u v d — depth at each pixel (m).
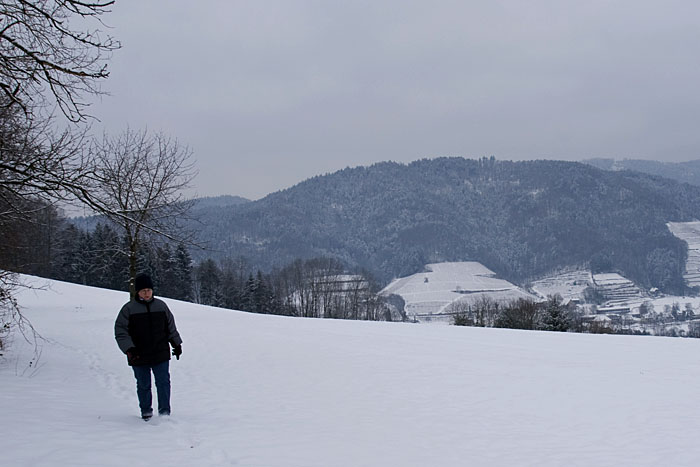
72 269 57.25
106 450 6.00
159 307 7.73
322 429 7.77
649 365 14.33
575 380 12.09
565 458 6.88
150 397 7.57
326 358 14.39
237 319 25.78
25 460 5.48
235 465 5.92
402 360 14.34
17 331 17.53
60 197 7.44
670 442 7.65
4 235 11.09
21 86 7.09
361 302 91.31
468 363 14.11
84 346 15.66
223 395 9.88
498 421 8.63
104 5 6.65
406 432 7.84
